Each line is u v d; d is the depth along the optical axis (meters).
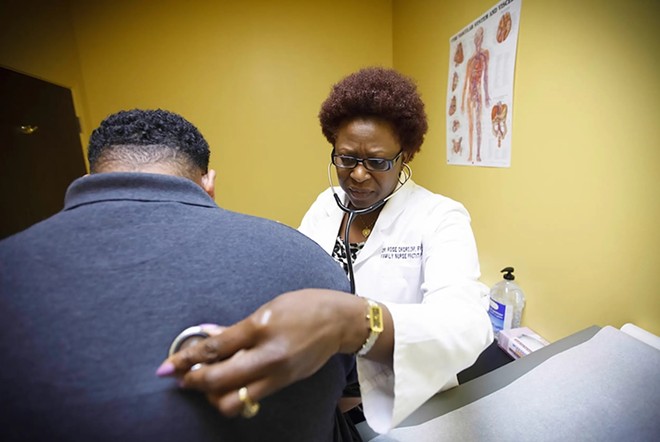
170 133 0.42
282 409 0.29
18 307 0.23
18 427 0.22
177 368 0.23
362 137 0.67
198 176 0.46
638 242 0.71
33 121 1.37
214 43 1.78
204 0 1.71
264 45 1.83
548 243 0.96
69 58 1.58
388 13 1.92
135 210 0.31
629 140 0.69
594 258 0.82
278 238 0.35
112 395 0.23
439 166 1.56
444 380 0.39
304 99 1.96
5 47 1.24
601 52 0.73
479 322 0.45
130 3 1.65
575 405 0.55
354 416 0.68
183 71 1.78
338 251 0.87
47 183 1.44
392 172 0.72
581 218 0.84
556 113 0.87
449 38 1.36
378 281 0.79
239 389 0.23
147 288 0.26
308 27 1.85
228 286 0.29
